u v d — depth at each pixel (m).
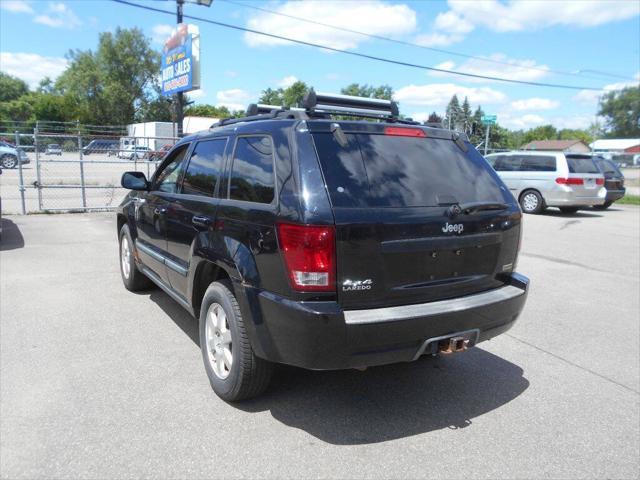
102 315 5.14
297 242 2.83
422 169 3.34
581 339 4.93
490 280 3.54
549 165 15.03
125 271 6.07
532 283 7.05
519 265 8.16
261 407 3.44
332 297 2.87
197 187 4.09
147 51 75.25
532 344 4.79
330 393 3.68
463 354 4.50
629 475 2.82
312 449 2.97
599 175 14.98
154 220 4.84
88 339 4.50
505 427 3.29
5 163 24.55
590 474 2.82
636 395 3.79
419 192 3.21
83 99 75.69
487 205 3.41
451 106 71.19
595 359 4.46
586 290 6.72
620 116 95.00
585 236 11.11
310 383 3.83
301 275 2.84
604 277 7.43
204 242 3.63
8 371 3.83
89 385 3.65
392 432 3.19
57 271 6.84
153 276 5.07
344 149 3.11
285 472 2.75
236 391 3.34
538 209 15.18
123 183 4.96
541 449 3.05
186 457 2.85
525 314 5.69
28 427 3.09
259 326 3.06
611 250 9.52
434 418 3.38
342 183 2.97
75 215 12.42
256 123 3.56
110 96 73.25
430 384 3.89
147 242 5.14
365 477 2.74
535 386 3.90
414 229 3.06
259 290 3.06
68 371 3.86
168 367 3.99
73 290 5.97
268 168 3.21
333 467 2.81
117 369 3.93
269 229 3.00
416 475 2.77
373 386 3.82
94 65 74.94
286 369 4.06
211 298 3.54
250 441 3.03
